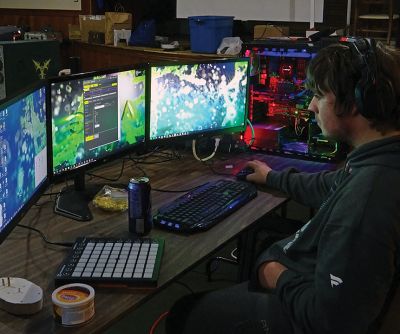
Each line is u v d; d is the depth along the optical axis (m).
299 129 2.57
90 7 5.98
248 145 2.61
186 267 1.46
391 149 1.17
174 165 2.38
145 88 2.12
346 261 1.12
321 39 2.41
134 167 2.33
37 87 1.60
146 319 2.47
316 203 1.92
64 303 1.17
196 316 1.51
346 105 1.23
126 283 1.34
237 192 1.98
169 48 4.59
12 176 1.42
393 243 1.11
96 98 1.91
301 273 1.33
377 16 3.92
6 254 1.51
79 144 1.88
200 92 2.31
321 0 4.24
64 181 2.10
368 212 1.12
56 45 2.47
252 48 2.54
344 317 1.13
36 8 6.60
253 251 2.15
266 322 1.43
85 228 1.70
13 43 2.28
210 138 2.54
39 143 1.65
